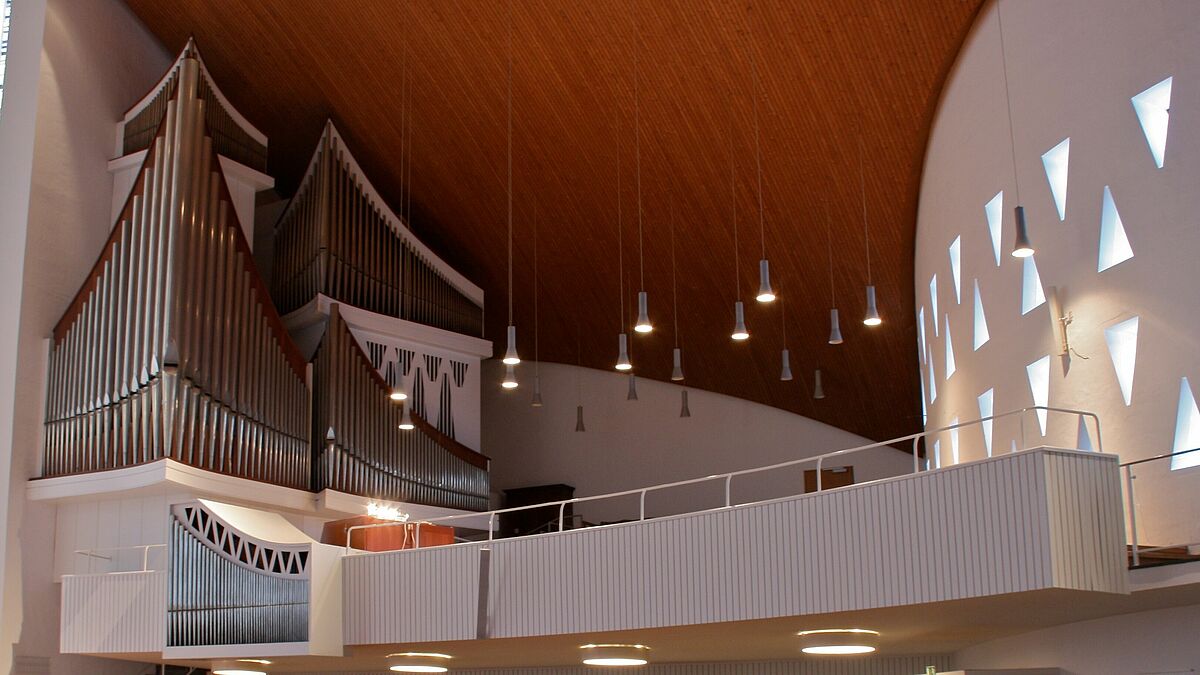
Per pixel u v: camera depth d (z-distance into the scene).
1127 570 9.79
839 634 12.91
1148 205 10.50
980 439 14.50
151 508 16.58
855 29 15.84
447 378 21.44
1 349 17.02
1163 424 10.20
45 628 16.59
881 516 11.27
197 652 14.92
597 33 17.34
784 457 22.86
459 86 19.20
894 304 20.12
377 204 20.78
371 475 18.77
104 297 17.03
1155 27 10.48
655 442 23.88
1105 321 11.08
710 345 22.52
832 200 18.73
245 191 19.48
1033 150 12.60
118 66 19.30
